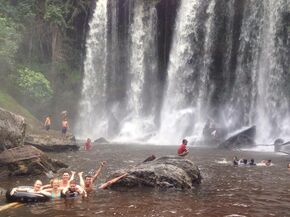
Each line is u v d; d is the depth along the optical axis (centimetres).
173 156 1788
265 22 4528
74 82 4975
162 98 5006
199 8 4872
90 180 1549
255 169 2159
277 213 1227
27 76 4103
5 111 2044
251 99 4544
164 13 5066
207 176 1905
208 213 1213
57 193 1406
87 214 1184
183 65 4903
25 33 4753
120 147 3434
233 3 4697
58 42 4966
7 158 1830
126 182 1576
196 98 4803
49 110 4603
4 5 4600
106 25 5219
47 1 4881
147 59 5125
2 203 1300
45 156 1962
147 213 1203
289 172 2052
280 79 4388
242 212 1232
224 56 4756
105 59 5191
